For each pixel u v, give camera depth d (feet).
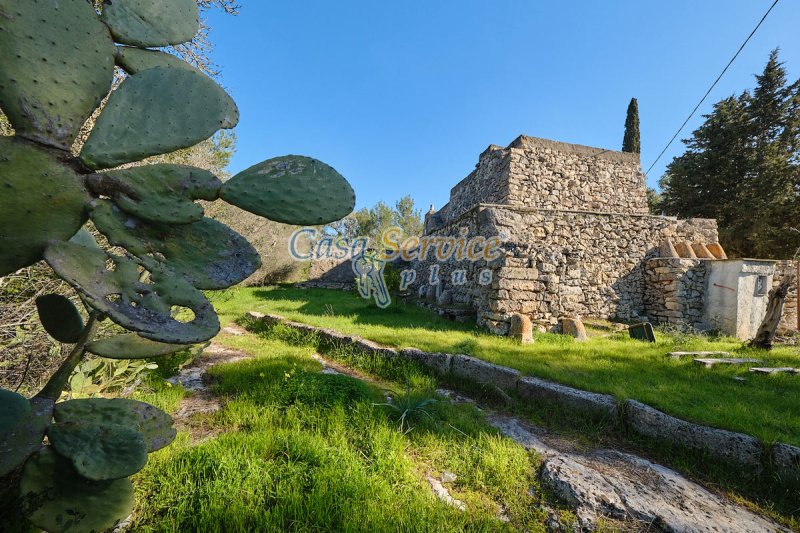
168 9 4.79
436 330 23.72
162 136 4.12
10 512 4.35
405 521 6.01
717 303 28.68
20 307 7.30
